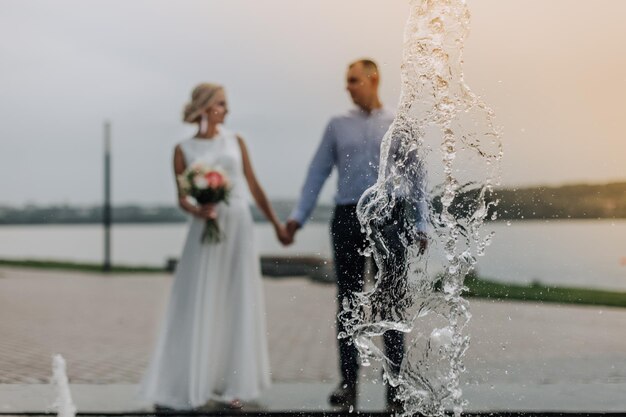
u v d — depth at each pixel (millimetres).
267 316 8227
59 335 7012
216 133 4465
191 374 4016
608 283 7629
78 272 18297
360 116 4031
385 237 3588
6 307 9789
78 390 4383
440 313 3488
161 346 4125
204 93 4434
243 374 4117
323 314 8430
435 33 3439
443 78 3467
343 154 3971
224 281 4211
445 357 3447
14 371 5066
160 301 10672
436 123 3494
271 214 4555
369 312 3590
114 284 14172
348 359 3936
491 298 5117
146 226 39031
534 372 4504
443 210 3510
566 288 7238
